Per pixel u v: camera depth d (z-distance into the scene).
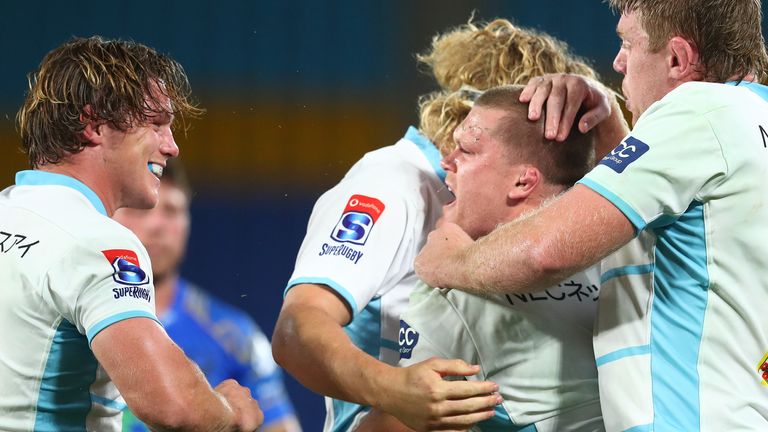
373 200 8.96
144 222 13.21
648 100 7.75
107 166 7.93
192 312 13.73
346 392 7.65
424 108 10.46
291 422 14.06
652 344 7.24
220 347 13.69
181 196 13.58
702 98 7.07
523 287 7.07
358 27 24.98
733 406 6.98
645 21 7.62
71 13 24.64
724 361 7.05
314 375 7.89
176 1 24.77
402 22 25.02
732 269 7.00
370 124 24.78
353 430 8.61
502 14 24.88
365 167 9.45
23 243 7.31
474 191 8.05
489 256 7.13
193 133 24.44
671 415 7.08
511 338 7.84
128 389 7.04
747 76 7.61
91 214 7.51
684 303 7.15
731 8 7.42
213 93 24.66
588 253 6.87
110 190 7.99
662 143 6.94
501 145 7.97
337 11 25.00
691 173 6.88
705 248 7.05
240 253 24.14
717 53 7.45
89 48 7.95
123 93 7.82
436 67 10.70
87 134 7.83
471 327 7.90
